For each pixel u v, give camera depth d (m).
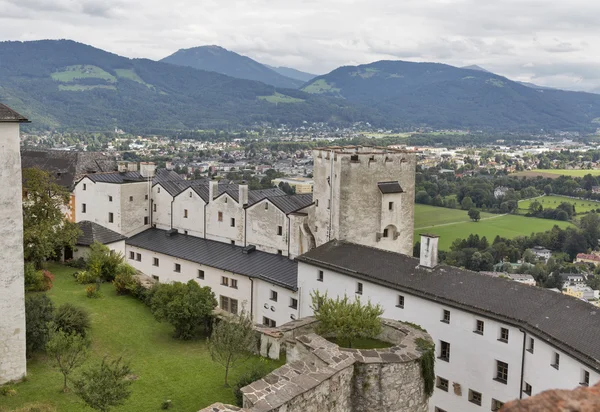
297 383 34.00
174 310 60.16
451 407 52.62
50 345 45.69
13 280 46.75
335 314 44.31
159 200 102.00
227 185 98.88
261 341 55.06
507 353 48.19
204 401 47.28
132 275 77.88
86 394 39.75
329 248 69.81
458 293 53.03
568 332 43.38
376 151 80.19
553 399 12.12
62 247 87.62
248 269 81.50
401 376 38.72
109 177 103.12
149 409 45.59
